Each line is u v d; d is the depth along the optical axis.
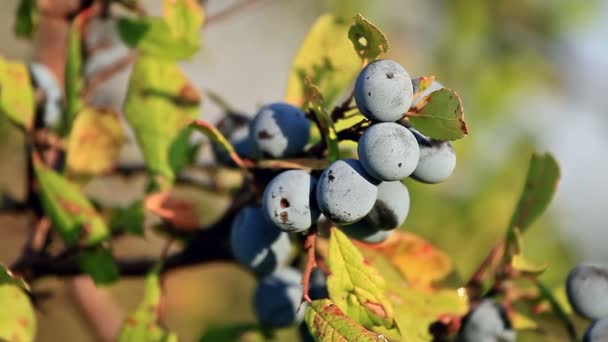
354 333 0.36
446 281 0.40
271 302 0.43
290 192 0.36
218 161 0.44
